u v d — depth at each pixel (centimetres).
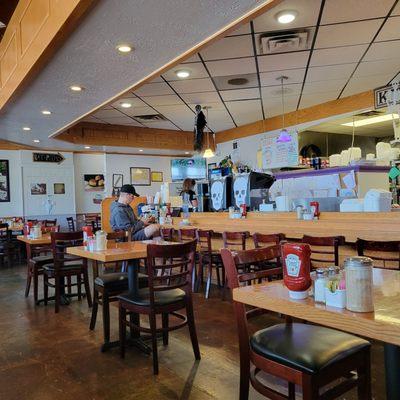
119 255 277
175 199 719
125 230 452
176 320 385
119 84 457
